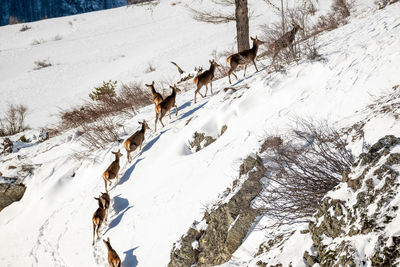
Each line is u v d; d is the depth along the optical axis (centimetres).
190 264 720
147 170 1054
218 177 841
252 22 2981
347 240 423
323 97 861
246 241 667
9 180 1309
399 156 442
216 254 700
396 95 691
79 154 1309
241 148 873
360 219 423
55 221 1108
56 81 2980
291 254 506
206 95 1314
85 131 1405
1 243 1133
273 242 597
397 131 582
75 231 1024
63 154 1366
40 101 2656
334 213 461
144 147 1156
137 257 814
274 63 1144
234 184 762
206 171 893
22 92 2850
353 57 913
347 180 476
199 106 1216
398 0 1300
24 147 1669
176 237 784
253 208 691
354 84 825
